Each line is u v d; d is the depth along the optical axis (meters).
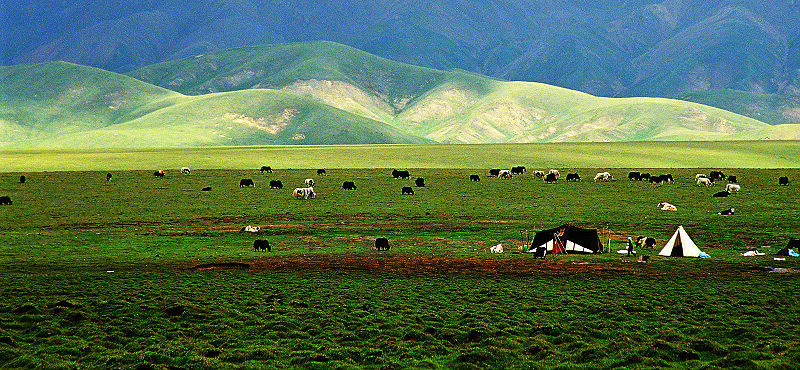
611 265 39.94
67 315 24.69
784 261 40.34
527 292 30.75
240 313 25.91
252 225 63.59
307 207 78.00
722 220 64.75
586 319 25.20
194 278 34.06
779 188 93.94
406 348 21.39
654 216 68.69
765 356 19.33
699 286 31.89
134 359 19.89
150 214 72.19
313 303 28.06
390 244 50.56
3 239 51.50
